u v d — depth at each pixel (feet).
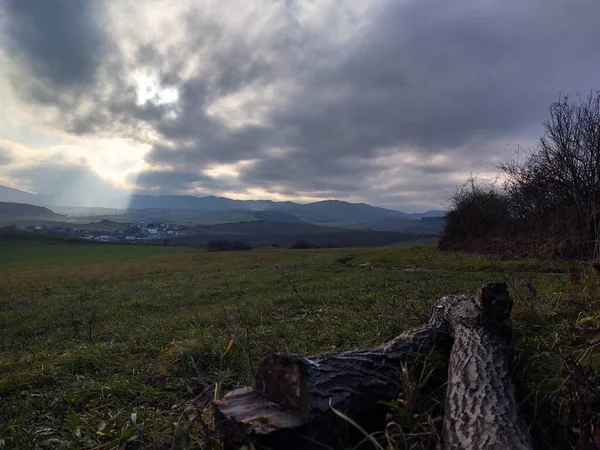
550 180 48.08
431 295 25.25
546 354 10.93
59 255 175.83
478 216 66.44
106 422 11.18
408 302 21.34
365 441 8.46
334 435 8.00
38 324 29.09
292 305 26.05
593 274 18.85
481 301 11.37
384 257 68.13
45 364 16.25
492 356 9.61
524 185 53.01
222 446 8.13
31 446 10.18
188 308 30.91
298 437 7.68
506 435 7.09
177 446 9.57
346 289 31.58
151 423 10.81
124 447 9.96
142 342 19.03
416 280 33.37
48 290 51.49
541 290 21.90
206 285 44.57
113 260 131.34
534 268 39.70
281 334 17.98
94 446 10.23
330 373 8.59
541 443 8.22
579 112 47.70
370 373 9.25
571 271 21.30
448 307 12.64
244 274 53.47
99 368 15.88
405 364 9.86
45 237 272.31
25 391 13.89
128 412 11.86
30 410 12.19
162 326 21.74
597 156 44.70
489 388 8.46
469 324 10.95
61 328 27.27
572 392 8.42
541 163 50.57
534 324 14.65
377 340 16.08
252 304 27.71
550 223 47.06
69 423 11.41
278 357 8.50
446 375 10.71
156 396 12.80
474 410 7.86
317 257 80.12
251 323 21.26
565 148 46.75
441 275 37.73
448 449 7.26
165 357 15.64
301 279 41.83
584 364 9.67
